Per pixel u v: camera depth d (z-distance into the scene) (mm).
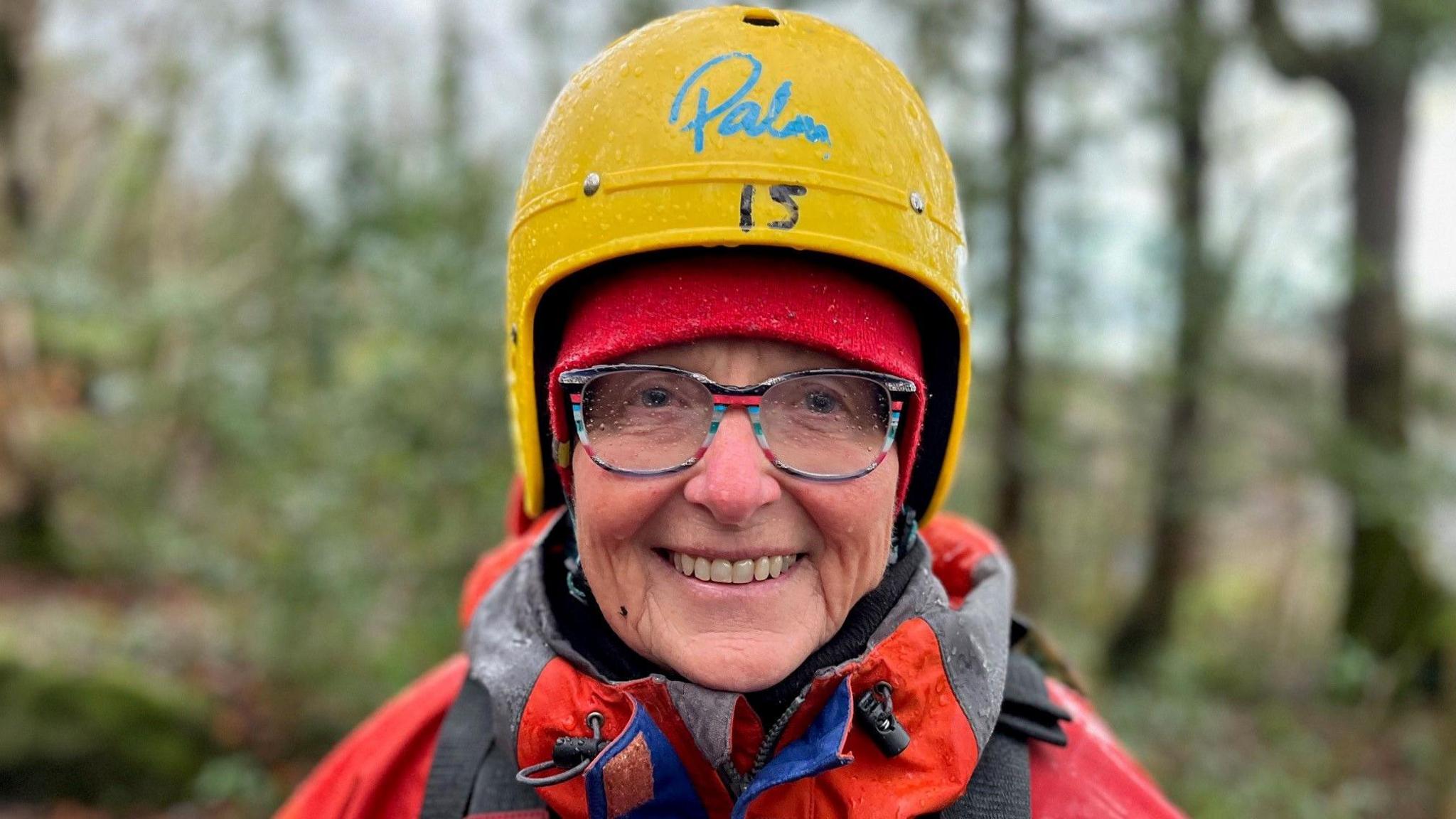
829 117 351
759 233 338
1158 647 2816
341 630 1706
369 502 1669
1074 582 3330
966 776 362
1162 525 2914
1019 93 2088
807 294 352
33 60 2525
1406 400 2551
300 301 1879
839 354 358
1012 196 2100
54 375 2523
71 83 2615
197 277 2121
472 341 1645
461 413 1651
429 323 1637
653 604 367
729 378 355
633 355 364
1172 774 1724
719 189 341
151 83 2164
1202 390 2332
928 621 376
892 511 379
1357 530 2584
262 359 1873
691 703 358
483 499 1615
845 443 364
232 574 1791
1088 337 2375
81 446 2254
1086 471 2688
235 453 1874
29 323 2371
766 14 380
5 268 2178
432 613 1641
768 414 357
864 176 351
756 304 348
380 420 1665
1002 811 375
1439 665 2113
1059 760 413
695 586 363
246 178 2123
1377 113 2529
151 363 2045
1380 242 2568
